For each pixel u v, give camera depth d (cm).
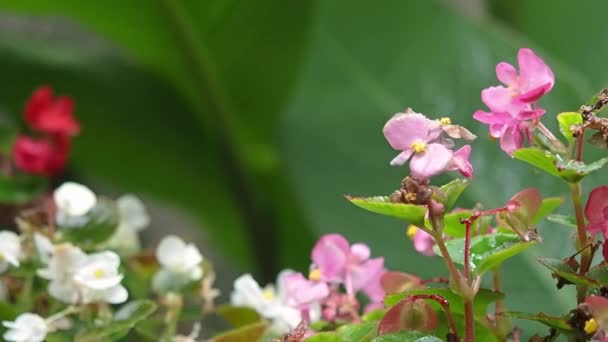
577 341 58
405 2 117
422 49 113
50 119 87
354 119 112
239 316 71
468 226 59
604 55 134
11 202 83
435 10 115
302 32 116
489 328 62
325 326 65
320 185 109
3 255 68
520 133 60
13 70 121
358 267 65
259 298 71
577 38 136
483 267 59
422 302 60
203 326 94
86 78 124
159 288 71
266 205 129
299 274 65
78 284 67
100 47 127
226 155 127
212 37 115
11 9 116
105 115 123
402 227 97
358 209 103
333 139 112
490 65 110
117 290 67
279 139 113
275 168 128
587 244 60
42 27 130
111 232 71
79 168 126
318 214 106
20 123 120
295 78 118
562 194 87
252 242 130
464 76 110
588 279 58
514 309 81
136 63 126
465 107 108
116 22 116
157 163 126
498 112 60
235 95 121
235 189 128
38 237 69
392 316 60
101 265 67
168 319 70
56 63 123
